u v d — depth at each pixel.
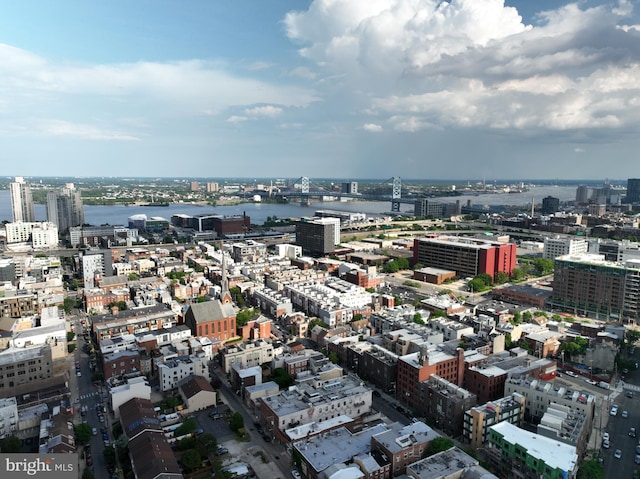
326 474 183.88
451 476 181.38
